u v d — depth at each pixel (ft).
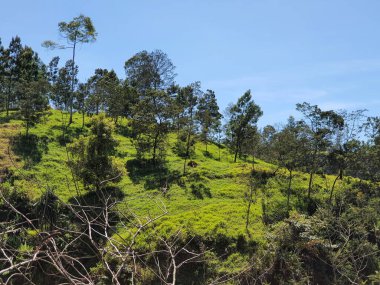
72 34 187.83
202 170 145.89
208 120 189.16
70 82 202.90
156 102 155.43
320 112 134.31
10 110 212.43
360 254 79.56
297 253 83.35
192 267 87.35
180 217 106.22
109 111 195.42
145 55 251.80
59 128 173.99
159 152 163.22
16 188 81.97
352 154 134.41
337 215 104.32
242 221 108.06
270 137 182.80
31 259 13.76
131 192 125.70
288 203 120.88
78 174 116.16
